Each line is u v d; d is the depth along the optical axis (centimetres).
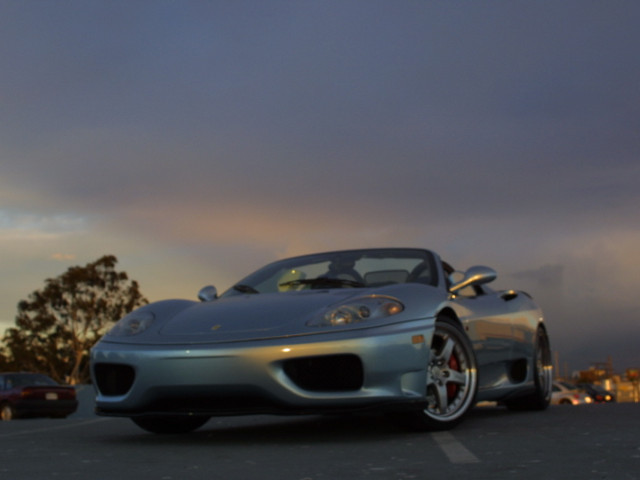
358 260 482
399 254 481
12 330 3931
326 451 321
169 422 440
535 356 552
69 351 3962
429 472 252
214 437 404
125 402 375
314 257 499
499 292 550
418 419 382
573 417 482
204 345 360
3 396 1745
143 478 258
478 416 513
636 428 381
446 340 403
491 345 484
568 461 266
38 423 650
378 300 380
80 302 3912
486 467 259
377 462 281
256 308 389
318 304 382
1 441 405
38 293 3931
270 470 269
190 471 272
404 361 366
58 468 286
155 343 373
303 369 357
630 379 5525
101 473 271
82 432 481
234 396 357
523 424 429
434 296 404
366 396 356
